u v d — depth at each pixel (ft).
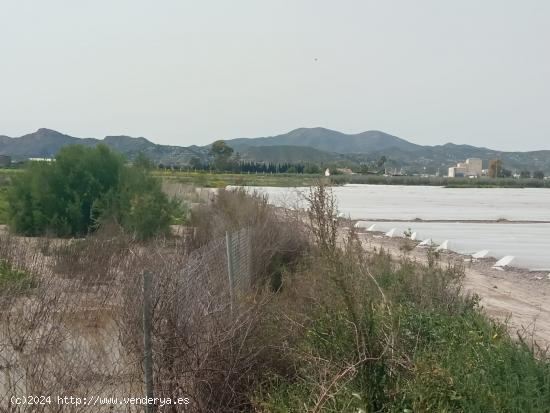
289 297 25.91
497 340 22.02
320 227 20.30
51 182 60.18
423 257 57.31
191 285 18.97
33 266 32.99
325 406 16.67
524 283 47.62
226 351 17.83
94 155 62.34
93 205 58.49
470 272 51.44
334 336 18.79
